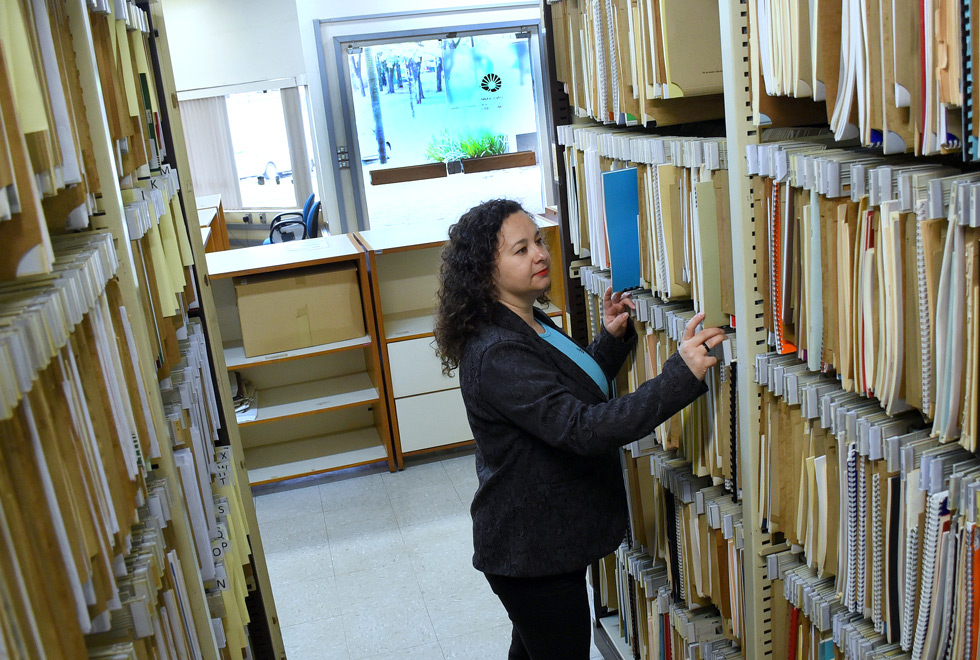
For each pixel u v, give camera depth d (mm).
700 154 1508
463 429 4121
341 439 4289
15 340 659
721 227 1488
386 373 3943
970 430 1024
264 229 8102
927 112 994
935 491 1118
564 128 2180
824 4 1141
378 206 6668
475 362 1654
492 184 6855
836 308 1254
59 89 906
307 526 3604
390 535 3453
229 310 4191
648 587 2059
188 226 2010
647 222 1747
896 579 1214
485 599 2922
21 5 832
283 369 4234
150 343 1385
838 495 1347
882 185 1096
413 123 6566
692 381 1491
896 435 1197
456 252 1698
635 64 1676
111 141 1252
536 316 1853
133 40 1699
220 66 7754
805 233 1265
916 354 1094
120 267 1206
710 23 1534
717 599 1749
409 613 2877
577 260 2271
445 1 6387
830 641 1435
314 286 3875
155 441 1229
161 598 1142
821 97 1193
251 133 7961
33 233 754
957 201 967
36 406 740
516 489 1688
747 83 1344
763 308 1431
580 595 1781
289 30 7715
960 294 999
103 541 855
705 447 1705
